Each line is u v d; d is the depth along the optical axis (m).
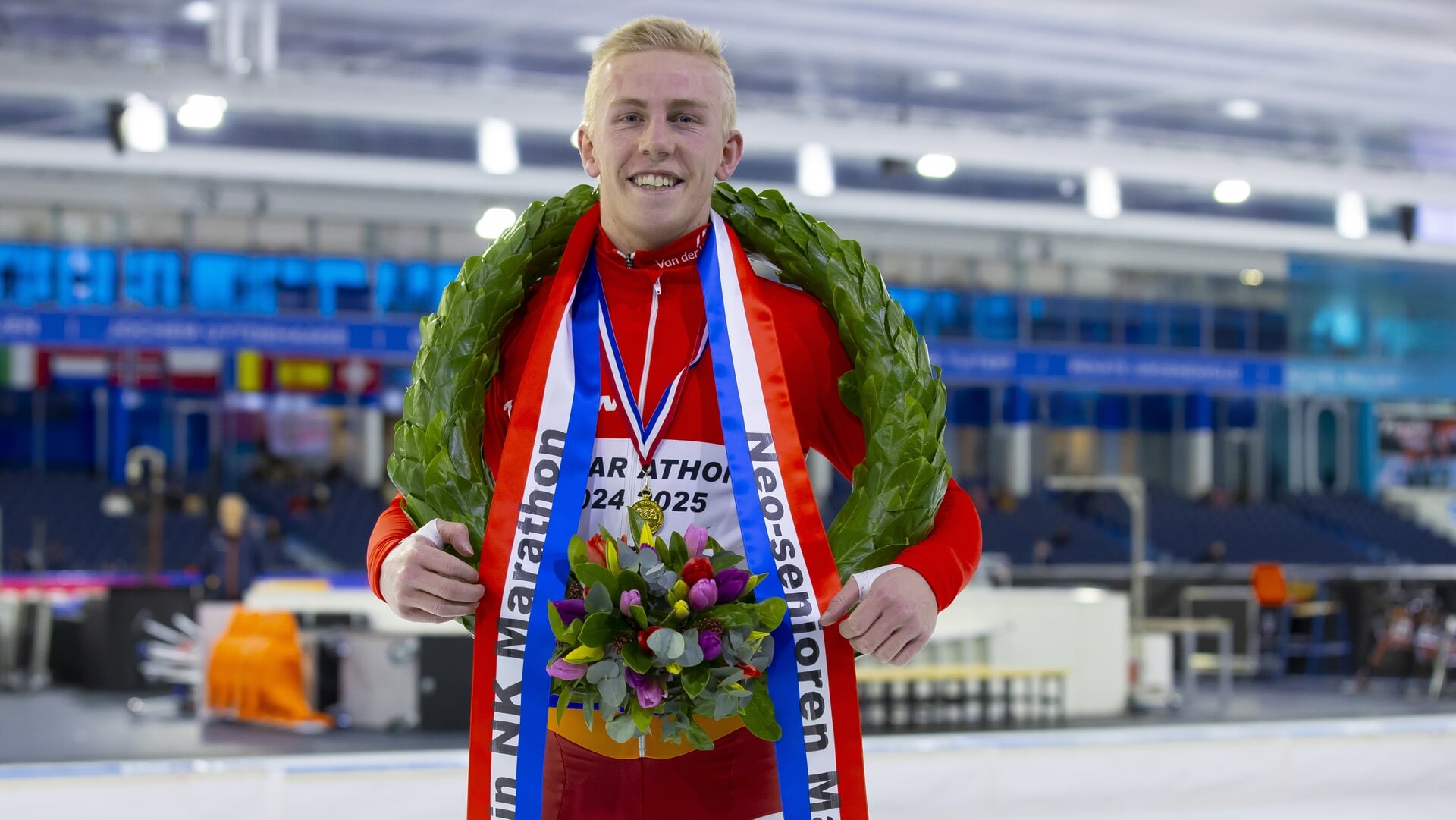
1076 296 21.31
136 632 10.68
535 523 1.64
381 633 8.34
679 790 1.64
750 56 8.07
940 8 7.21
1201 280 21.89
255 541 10.07
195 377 20.41
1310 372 17.48
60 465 19.97
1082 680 9.12
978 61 8.16
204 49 7.92
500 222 12.80
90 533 17.81
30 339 12.23
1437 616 11.09
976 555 1.70
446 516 1.68
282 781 5.25
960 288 20.64
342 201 14.87
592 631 1.49
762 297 1.75
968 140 9.30
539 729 1.60
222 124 10.09
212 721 8.70
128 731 8.25
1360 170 10.24
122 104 8.91
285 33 7.77
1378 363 18.00
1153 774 6.37
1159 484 25.05
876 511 1.67
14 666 11.14
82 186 14.49
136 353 20.25
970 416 23.83
